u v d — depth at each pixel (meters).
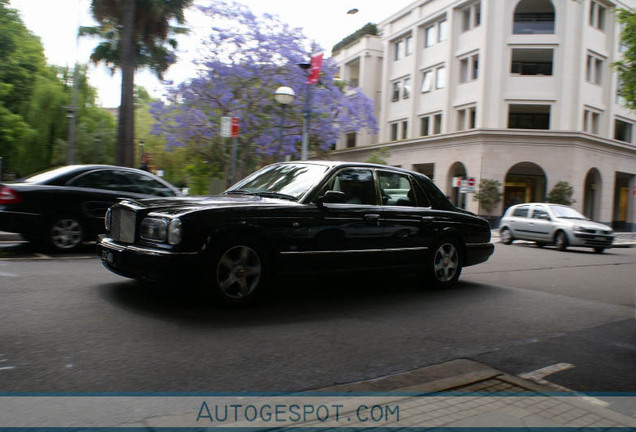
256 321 4.75
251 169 23.05
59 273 6.61
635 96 18.34
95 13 19.33
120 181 9.31
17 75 31.39
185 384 3.20
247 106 20.23
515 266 10.83
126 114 17.77
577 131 27.59
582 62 28.09
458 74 30.81
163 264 4.65
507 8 28.39
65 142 34.56
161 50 21.52
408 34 35.09
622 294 7.55
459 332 4.79
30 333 4.05
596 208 30.42
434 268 6.82
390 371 3.63
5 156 30.72
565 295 7.18
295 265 5.40
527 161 27.91
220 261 4.94
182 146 22.03
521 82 28.42
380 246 6.10
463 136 29.28
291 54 19.86
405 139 34.03
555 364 3.96
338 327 4.72
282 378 3.38
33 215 8.23
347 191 5.95
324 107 21.89
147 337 4.09
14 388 3.02
